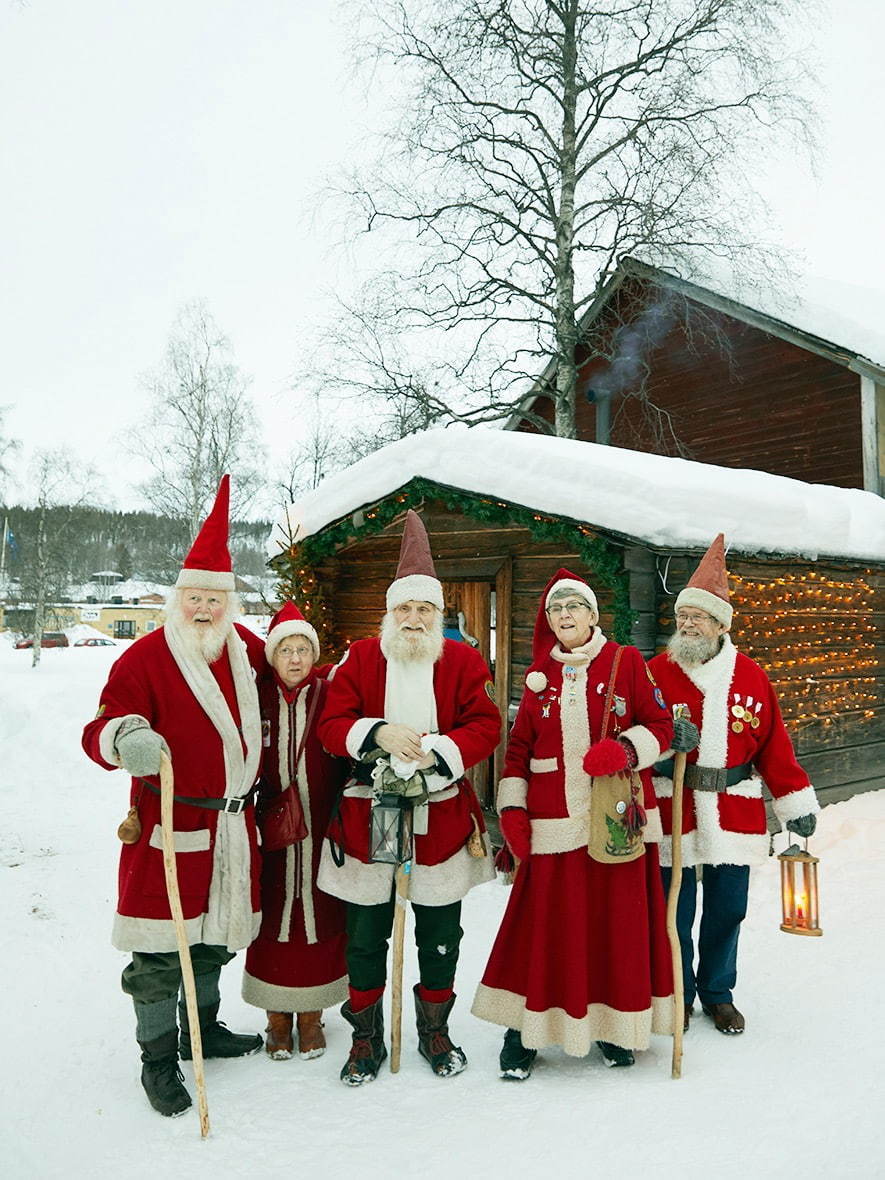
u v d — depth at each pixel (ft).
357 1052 9.29
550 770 9.50
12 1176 7.68
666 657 10.88
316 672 10.62
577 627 9.78
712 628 10.73
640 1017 9.02
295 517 22.41
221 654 9.47
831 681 20.44
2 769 27.25
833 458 32.65
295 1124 8.38
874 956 12.32
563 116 38.75
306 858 9.85
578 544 16.28
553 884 9.36
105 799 23.90
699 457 37.88
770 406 35.06
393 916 9.79
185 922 8.75
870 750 21.48
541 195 39.04
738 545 16.57
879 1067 9.25
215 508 9.55
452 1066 9.29
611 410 41.98
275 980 9.67
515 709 18.99
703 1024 10.52
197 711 9.04
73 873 16.89
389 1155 7.81
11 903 15.03
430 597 9.73
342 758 10.28
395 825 8.91
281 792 9.86
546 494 16.30
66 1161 7.89
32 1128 8.49
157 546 107.45
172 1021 8.91
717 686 10.52
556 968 9.25
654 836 9.56
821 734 20.07
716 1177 7.36
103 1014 11.15
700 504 16.29
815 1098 8.64
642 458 18.06
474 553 20.08
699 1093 8.80
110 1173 7.67
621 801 9.07
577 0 37.47
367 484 20.03
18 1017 11.00
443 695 9.77
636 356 40.81
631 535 15.39
